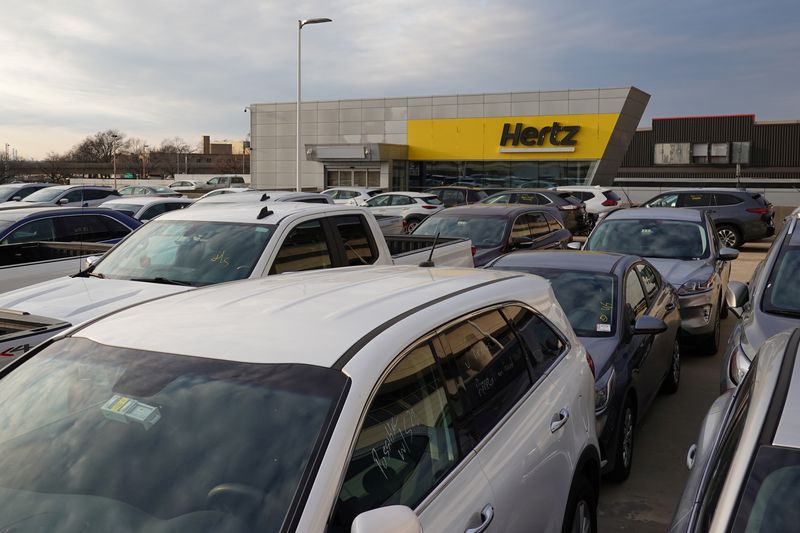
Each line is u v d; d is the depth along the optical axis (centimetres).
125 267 616
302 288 310
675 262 909
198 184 5022
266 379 227
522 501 273
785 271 584
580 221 2469
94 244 846
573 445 329
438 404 253
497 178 3859
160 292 547
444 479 238
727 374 507
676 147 6450
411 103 3978
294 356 235
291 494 198
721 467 252
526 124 3753
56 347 273
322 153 3906
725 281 1030
